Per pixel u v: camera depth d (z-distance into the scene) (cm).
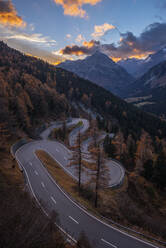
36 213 934
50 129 6353
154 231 1688
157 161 3534
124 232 1529
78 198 2059
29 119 5503
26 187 1964
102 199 2189
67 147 4466
